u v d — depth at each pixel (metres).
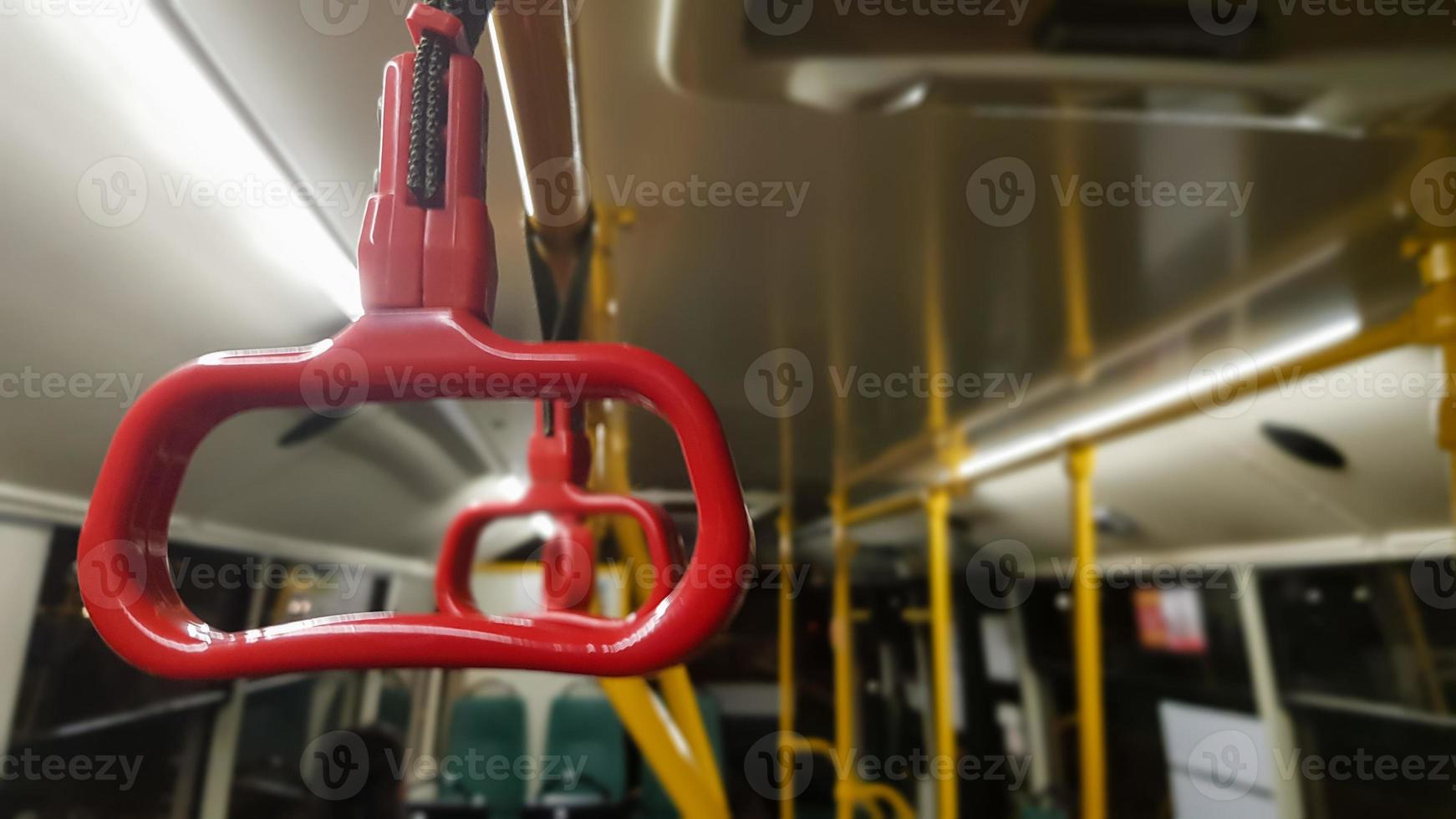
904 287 1.35
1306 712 3.07
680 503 1.27
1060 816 3.89
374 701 3.39
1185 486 3.04
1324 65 0.72
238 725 2.36
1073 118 0.84
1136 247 1.24
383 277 0.33
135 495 0.31
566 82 0.53
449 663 0.30
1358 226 1.16
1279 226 1.15
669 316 1.44
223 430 1.63
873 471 2.96
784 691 3.48
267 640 0.30
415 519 2.76
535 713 4.04
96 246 1.04
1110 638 4.14
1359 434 2.21
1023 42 0.68
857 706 3.71
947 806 3.47
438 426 1.93
